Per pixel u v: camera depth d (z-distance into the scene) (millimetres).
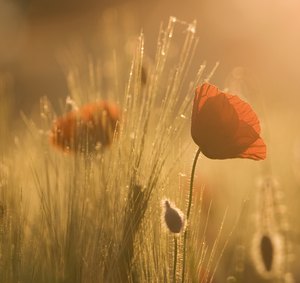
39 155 1014
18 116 1768
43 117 998
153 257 835
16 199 892
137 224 833
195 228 849
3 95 1097
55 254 848
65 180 895
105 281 830
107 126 906
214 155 809
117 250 828
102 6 7996
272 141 1592
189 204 810
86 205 852
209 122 801
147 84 892
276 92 2504
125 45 1037
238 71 1190
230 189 1377
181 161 856
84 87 1015
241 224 1087
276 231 1022
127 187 844
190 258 839
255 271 1130
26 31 8891
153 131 890
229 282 1034
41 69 6488
